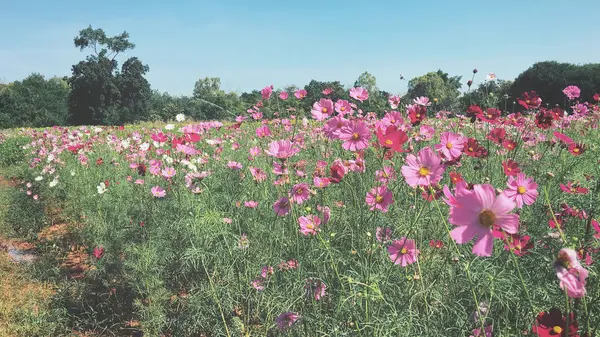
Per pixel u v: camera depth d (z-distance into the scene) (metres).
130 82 47.59
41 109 48.81
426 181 1.51
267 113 5.07
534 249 1.97
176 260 3.30
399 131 1.87
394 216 2.59
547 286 1.82
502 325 1.91
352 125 2.04
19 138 13.60
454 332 1.89
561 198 2.47
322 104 2.61
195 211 3.42
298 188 2.38
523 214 2.41
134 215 4.33
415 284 2.07
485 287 1.84
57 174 7.09
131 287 3.36
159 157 5.95
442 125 5.75
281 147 2.45
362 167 2.62
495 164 3.28
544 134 4.21
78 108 47.22
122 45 46.91
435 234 2.48
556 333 1.26
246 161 5.18
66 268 4.34
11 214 6.00
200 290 2.87
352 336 1.93
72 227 5.35
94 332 3.22
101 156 7.48
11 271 4.30
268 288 2.73
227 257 2.95
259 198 3.81
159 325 2.87
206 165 4.98
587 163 2.97
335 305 2.15
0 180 9.70
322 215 2.67
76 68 45.78
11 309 3.52
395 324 1.80
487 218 1.04
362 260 2.30
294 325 2.20
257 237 3.20
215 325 2.70
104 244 3.95
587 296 1.68
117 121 46.69
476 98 5.02
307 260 2.47
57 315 3.29
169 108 35.75
